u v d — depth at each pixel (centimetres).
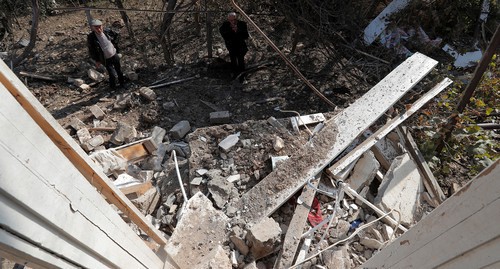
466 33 803
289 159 400
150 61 811
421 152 458
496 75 562
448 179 468
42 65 786
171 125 629
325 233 338
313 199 376
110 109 657
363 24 784
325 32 693
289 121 468
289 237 337
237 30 693
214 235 340
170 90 712
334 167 393
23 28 915
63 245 143
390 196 383
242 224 349
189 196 404
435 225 150
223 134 454
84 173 182
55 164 134
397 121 441
